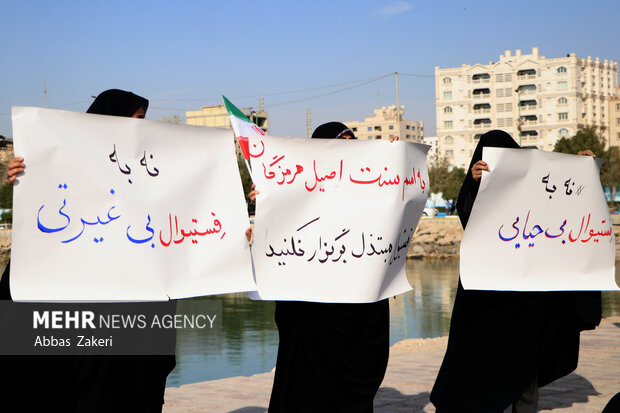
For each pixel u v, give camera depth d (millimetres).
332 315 4223
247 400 5711
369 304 4328
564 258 4848
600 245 4996
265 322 20391
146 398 3775
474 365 4582
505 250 4684
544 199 4781
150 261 3633
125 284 3576
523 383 4578
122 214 3578
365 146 4375
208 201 3867
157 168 3717
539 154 4746
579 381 6230
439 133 107000
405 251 4641
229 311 23172
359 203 4344
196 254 3799
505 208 4676
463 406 4562
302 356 4273
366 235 4316
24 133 3365
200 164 3861
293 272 4203
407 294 30109
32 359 3596
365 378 4297
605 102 108000
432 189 66188
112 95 3801
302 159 4254
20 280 3357
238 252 3918
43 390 3613
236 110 4121
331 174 4320
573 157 4891
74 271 3467
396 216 4402
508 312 4621
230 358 14250
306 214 4246
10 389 3598
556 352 4965
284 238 4184
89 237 3500
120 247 3568
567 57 100812
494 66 103938
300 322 4273
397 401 5594
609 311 22516
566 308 4867
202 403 5598
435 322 21953
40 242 3391
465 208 4762
